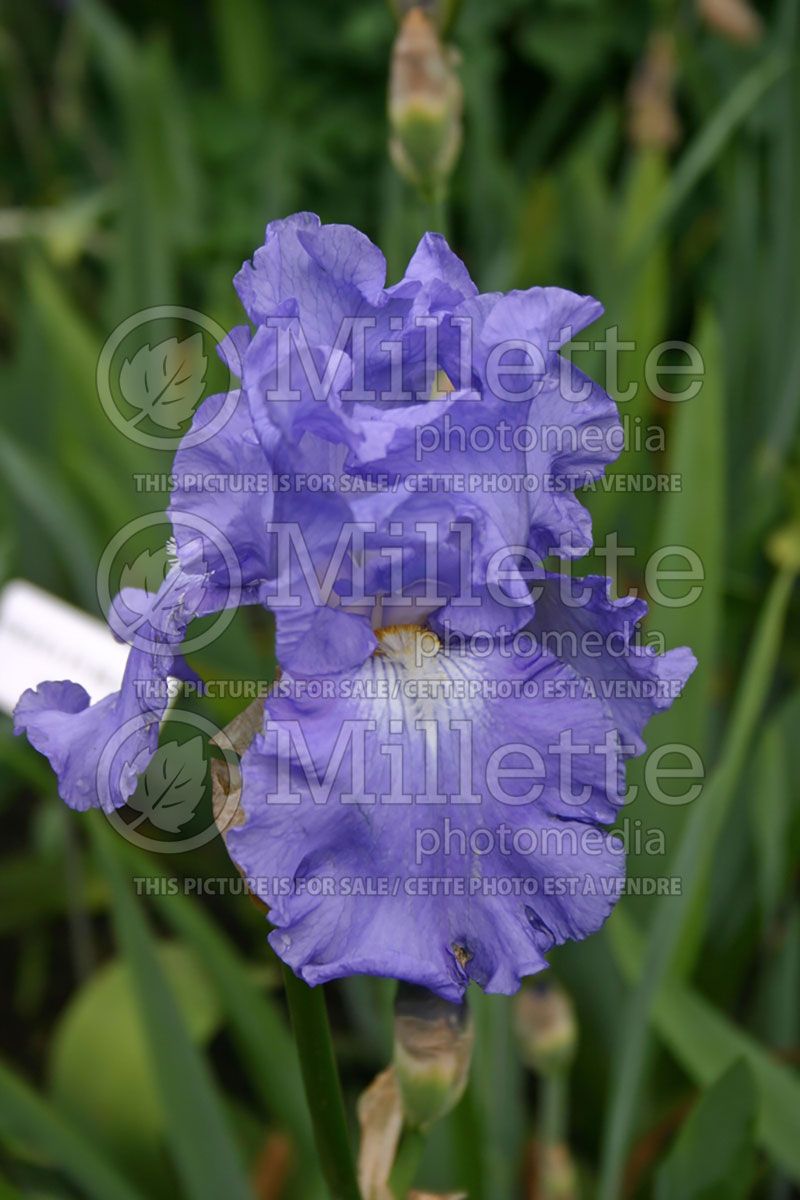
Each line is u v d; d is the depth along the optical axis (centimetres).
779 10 102
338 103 153
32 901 96
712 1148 63
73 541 88
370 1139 57
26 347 108
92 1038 78
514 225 115
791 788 78
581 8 148
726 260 111
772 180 107
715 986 83
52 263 130
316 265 51
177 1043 67
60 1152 68
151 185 104
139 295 104
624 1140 66
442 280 52
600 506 86
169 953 87
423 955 50
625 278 90
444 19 71
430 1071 55
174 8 170
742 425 106
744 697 69
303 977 49
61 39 173
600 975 77
